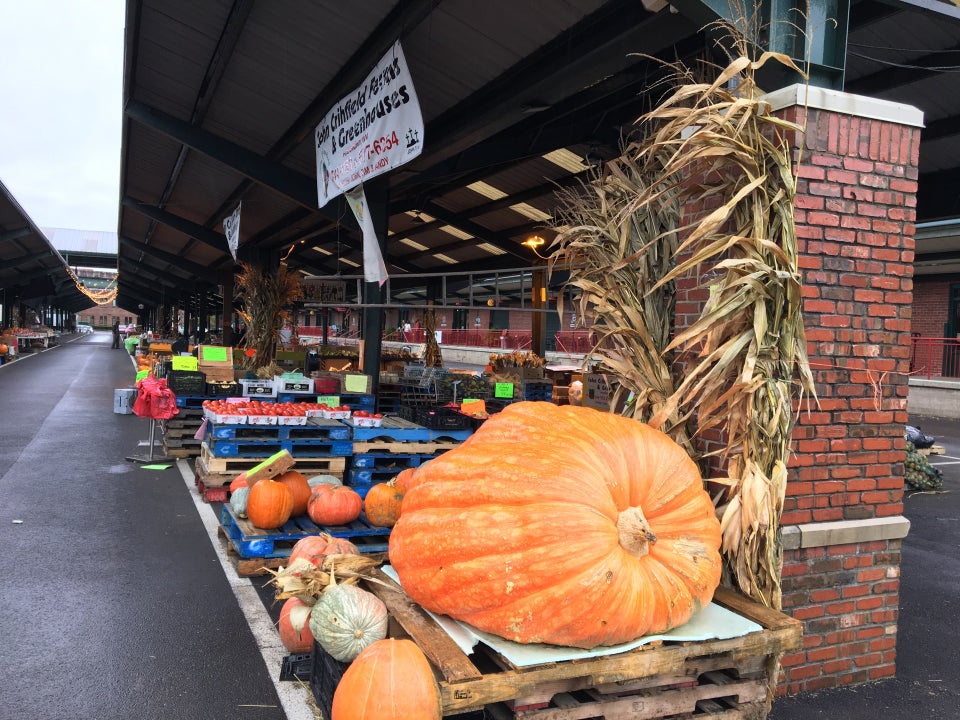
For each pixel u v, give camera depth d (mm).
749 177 3518
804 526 3900
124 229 32906
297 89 10703
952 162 9867
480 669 2869
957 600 5480
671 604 2850
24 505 7379
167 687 3805
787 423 3615
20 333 41531
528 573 2664
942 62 8156
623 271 4164
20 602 4848
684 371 3984
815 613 3969
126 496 7934
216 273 34094
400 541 3096
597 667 2701
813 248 3879
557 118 10500
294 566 3795
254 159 13664
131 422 14250
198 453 10375
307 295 20453
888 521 4125
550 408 3312
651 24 6477
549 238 16547
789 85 3982
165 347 27281
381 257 10320
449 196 16688
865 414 4070
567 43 7547
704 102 3971
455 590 2797
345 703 2627
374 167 8680
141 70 11820
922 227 17172
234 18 8836
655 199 4164
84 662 4047
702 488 3252
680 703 2943
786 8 4051
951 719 3676
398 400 13406
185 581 5359
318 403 8773
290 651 4000
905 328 4164
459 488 2938
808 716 3676
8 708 3531
